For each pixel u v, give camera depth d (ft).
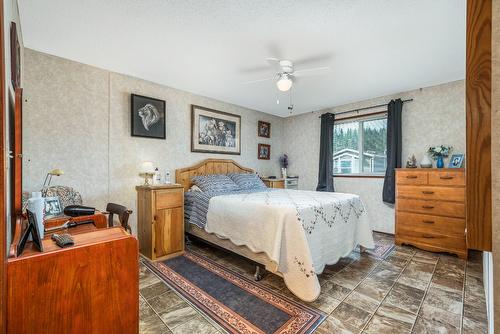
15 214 4.86
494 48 1.64
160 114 11.32
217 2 5.79
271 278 7.83
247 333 5.22
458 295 6.79
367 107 13.84
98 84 9.57
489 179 1.69
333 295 6.79
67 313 3.36
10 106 4.66
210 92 12.73
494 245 1.66
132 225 10.40
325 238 7.74
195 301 6.45
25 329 3.05
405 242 11.00
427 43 7.63
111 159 9.90
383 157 13.65
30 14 6.18
